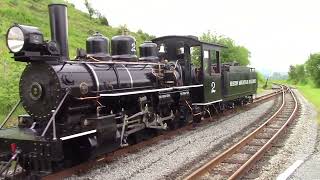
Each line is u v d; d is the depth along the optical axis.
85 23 42.56
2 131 9.30
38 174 8.55
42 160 8.52
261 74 65.69
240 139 13.12
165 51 16.38
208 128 15.65
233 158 10.41
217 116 19.03
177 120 15.10
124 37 12.39
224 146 12.10
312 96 35.25
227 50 41.03
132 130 11.59
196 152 11.24
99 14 48.69
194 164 9.95
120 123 11.12
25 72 9.34
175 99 14.73
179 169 9.46
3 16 27.72
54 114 8.56
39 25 30.14
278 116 19.28
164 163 10.05
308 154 10.74
